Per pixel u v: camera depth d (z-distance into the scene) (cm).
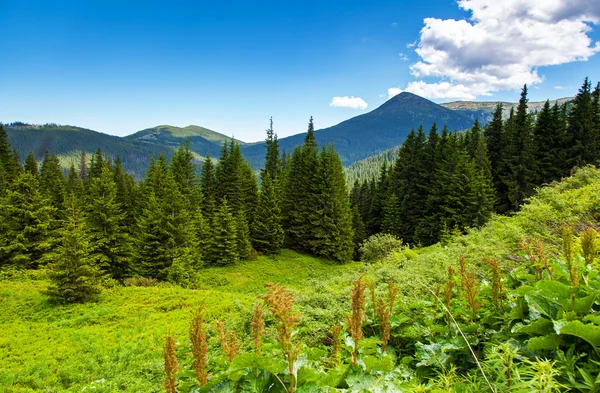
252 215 4209
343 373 279
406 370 360
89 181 5128
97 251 2592
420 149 4216
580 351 279
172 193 2841
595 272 379
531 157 3381
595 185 1139
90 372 981
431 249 1656
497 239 981
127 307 1636
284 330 229
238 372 251
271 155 5231
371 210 4806
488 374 292
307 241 3969
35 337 1272
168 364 266
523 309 356
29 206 2494
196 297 1777
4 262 2381
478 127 4584
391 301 466
